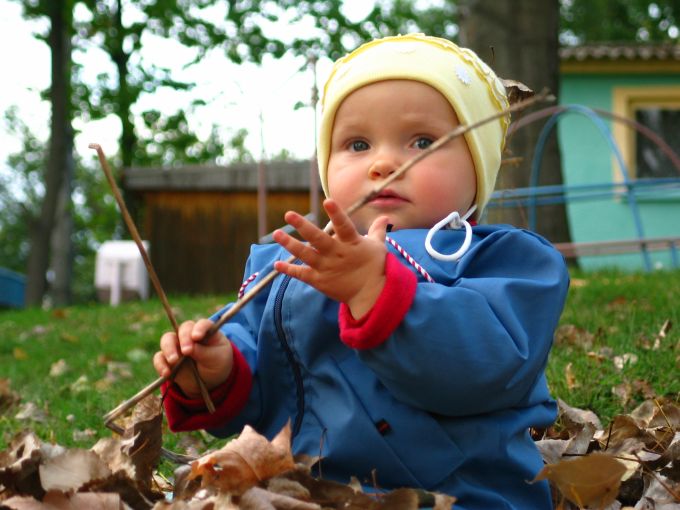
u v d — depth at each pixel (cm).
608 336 393
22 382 457
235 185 1241
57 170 1402
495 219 641
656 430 259
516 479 184
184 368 184
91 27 1711
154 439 196
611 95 1324
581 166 1317
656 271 726
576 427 262
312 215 561
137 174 1248
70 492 169
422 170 199
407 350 164
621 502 221
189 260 1257
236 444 174
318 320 188
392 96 200
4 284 1830
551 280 184
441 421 181
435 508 166
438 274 186
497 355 168
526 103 159
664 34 2686
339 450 182
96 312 812
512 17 778
